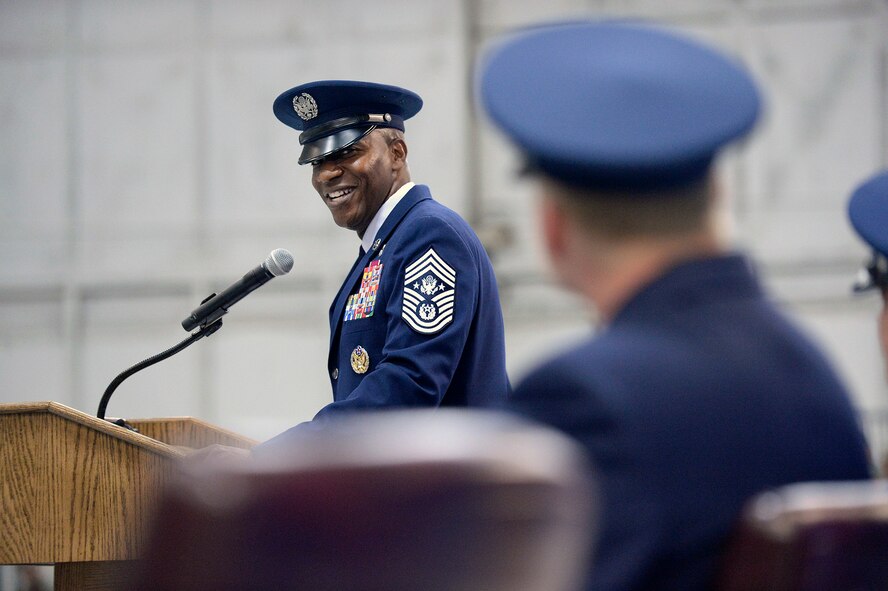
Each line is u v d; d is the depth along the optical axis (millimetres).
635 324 2125
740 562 1823
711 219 2189
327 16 18766
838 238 17578
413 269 5383
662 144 2037
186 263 18797
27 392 18906
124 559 4477
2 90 19328
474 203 18359
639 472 1936
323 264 18547
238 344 18625
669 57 2143
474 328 5469
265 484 1374
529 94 2096
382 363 5250
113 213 19031
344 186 5762
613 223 2129
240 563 1384
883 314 4035
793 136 17734
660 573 1946
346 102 5793
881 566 1782
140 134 19078
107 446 4527
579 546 1390
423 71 18422
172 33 19125
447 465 1344
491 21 18609
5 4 19391
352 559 1375
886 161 17547
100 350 18844
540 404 2008
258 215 18766
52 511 4523
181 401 18672
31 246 19094
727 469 1972
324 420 5090
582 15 18328
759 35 17875
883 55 17594
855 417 2201
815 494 1814
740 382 2047
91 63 19219
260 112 18875
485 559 1359
